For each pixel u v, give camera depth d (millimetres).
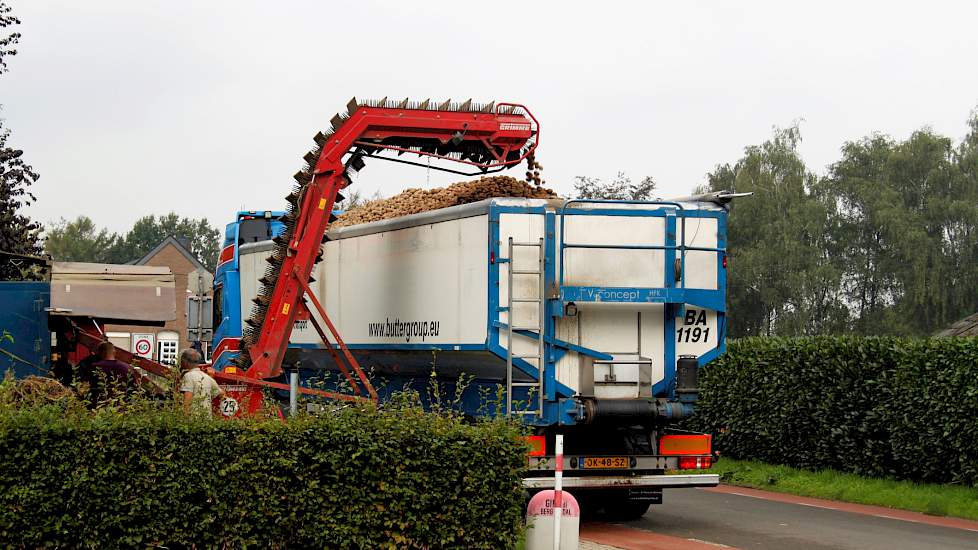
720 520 14383
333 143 13750
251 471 9055
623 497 14227
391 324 14625
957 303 60062
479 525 9609
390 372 15469
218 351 20500
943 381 16281
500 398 11820
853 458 18172
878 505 16125
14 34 25766
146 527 8758
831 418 18609
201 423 9023
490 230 12344
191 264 78812
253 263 19609
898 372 17156
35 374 13906
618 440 13078
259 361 13609
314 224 13734
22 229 25156
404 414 9781
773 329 60438
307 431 9203
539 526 10227
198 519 8914
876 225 62281
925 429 16641
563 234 12422
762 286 59281
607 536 12766
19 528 8523
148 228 159250
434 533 9492
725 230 13031
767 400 20328
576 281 12492
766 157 62219
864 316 62906
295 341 17594
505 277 12352
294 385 10820
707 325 13055
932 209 61594
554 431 12742
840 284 59938
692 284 12844
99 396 10328
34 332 14203
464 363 13234
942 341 16594
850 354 18328
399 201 15711
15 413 8703
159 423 8898
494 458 9695
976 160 62156
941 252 61000
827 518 14633
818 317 60531
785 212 61219
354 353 15883
